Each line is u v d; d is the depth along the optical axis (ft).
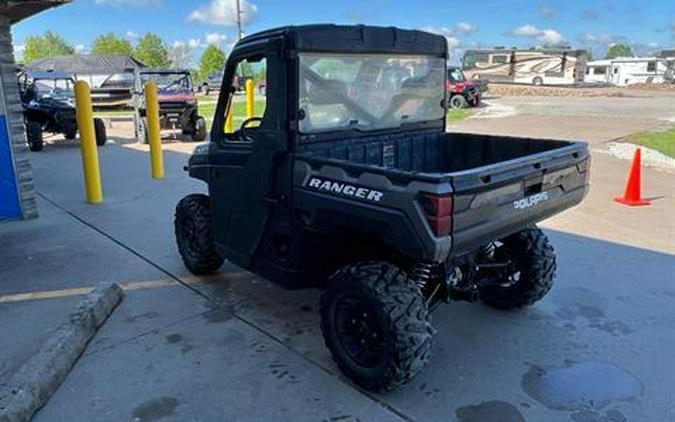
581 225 19.56
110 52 252.83
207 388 9.93
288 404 9.48
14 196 20.83
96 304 12.35
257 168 11.23
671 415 9.09
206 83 136.87
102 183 27.96
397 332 9.11
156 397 9.68
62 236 18.97
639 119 56.80
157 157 29.22
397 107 12.27
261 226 11.57
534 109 70.85
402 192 8.55
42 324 12.24
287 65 10.13
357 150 11.59
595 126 50.88
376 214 8.92
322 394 9.75
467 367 10.56
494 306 13.05
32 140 41.70
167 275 15.28
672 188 25.36
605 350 11.11
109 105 90.58
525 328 12.07
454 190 8.32
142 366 10.66
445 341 11.53
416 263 10.20
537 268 12.16
